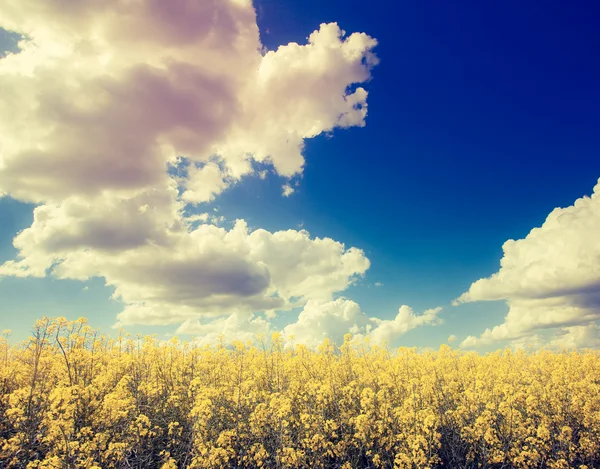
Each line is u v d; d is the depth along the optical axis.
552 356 28.58
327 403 17.08
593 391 17.47
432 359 27.77
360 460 14.99
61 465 10.73
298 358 21.83
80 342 15.34
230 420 16.12
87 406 13.62
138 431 13.41
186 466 13.16
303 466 13.71
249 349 23.77
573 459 14.09
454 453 14.65
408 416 14.88
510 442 14.49
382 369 22.05
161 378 18.39
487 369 23.80
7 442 11.76
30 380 15.32
